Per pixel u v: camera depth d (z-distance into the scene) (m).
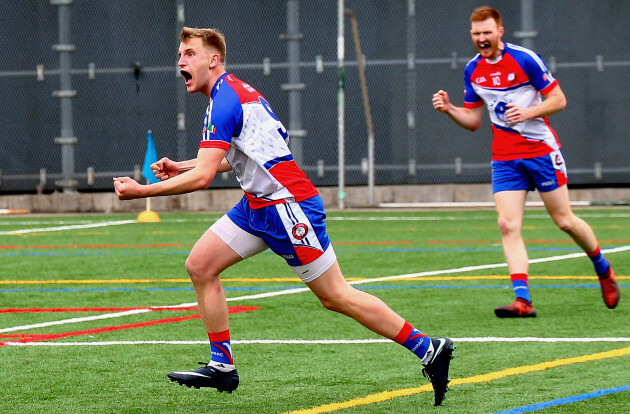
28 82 38.38
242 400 9.52
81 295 16.97
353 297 9.14
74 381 10.39
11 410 9.18
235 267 20.62
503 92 14.50
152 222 33.28
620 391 9.61
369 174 37.25
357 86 37.53
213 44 9.27
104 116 38.28
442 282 18.16
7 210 38.03
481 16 14.44
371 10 37.25
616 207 36.88
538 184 14.50
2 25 38.34
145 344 12.48
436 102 14.70
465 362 11.11
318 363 11.19
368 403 9.32
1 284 18.42
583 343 12.19
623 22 36.78
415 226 30.34
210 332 9.31
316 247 9.06
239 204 9.38
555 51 36.97
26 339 12.87
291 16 37.34
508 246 14.59
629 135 37.28
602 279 14.83
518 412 8.86
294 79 37.44
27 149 38.59
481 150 37.66
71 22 38.03
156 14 37.78
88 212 38.47
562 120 37.34
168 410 9.16
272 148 9.01
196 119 38.00
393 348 12.02
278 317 14.41
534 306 15.33
